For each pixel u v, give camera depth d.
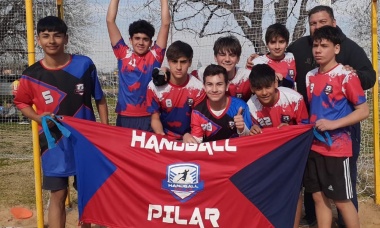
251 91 4.69
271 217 4.18
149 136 4.36
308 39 5.10
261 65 4.31
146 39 4.95
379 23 7.41
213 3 9.16
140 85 4.98
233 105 4.40
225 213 4.21
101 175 4.36
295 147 4.20
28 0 5.12
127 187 4.30
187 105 4.61
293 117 4.38
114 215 4.34
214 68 4.23
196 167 4.23
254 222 4.19
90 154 4.36
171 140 4.33
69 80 4.45
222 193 4.20
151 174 4.27
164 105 4.64
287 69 5.01
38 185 5.38
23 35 10.54
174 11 9.42
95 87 4.66
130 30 5.00
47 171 4.52
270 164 4.19
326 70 4.28
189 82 4.57
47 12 6.67
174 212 4.24
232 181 4.19
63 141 4.46
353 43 4.82
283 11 8.04
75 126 4.38
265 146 4.21
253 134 4.27
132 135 4.38
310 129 4.18
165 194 4.25
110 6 5.03
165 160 4.28
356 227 4.36
